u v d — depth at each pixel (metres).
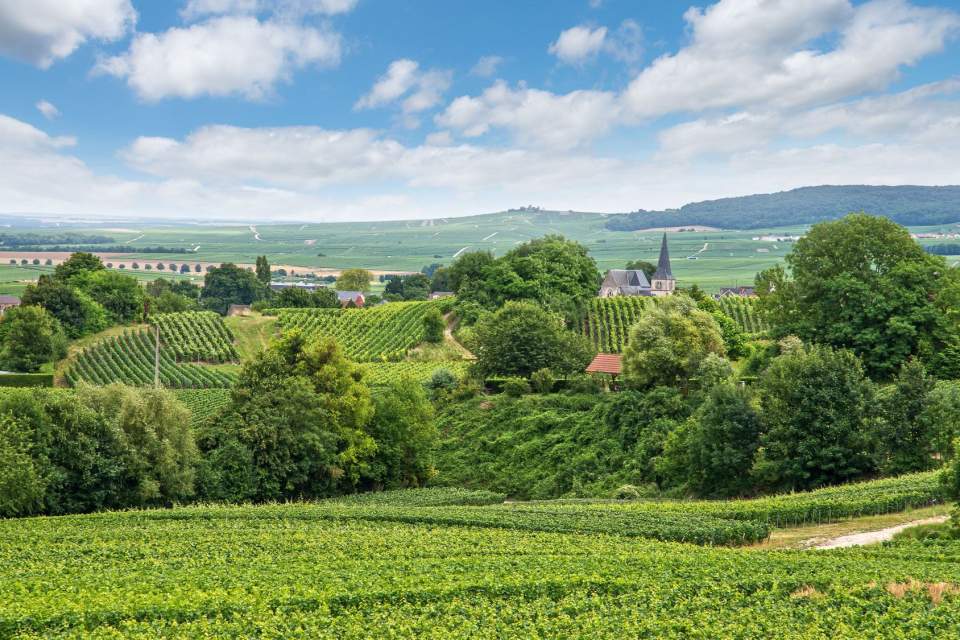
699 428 64.12
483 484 84.06
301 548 41.25
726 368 80.38
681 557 37.50
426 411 82.75
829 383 59.69
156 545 41.78
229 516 51.19
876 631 27.33
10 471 51.31
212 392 114.88
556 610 30.41
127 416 60.62
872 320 83.69
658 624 28.45
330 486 72.50
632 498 66.44
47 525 47.50
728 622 29.00
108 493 57.72
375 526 48.38
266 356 74.88
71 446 56.47
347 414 75.94
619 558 37.38
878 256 87.00
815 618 28.88
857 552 39.25
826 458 57.91
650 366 83.44
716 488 63.88
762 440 60.53
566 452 82.69
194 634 27.47
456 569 35.59
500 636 27.81
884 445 58.53
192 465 64.31
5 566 36.56
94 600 30.16
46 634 27.30
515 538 43.75
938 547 39.38
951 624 27.56
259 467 67.00
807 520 48.72
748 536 44.84
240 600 30.47
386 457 79.44
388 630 28.06
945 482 43.16
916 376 59.03
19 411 56.56
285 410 69.00
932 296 82.75
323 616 29.53
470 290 157.00
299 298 193.12
